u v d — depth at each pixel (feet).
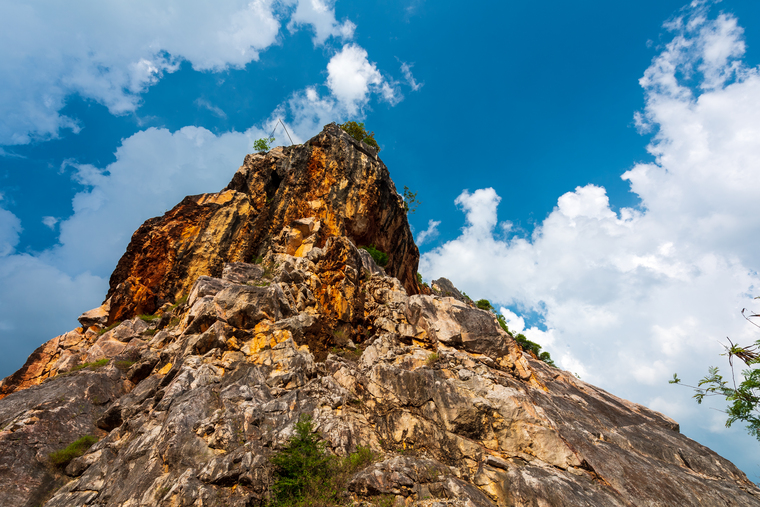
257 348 74.59
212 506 46.09
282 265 100.01
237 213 135.64
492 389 62.39
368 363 74.38
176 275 122.21
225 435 54.70
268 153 158.61
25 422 66.90
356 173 144.97
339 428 58.90
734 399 42.57
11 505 55.72
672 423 70.08
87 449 65.62
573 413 66.03
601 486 50.90
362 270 104.37
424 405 61.52
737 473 56.13
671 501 48.91
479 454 54.24
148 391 72.74
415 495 49.24
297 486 49.70
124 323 104.27
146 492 48.65
